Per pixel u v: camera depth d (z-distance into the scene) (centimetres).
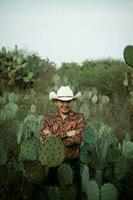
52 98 541
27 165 526
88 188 536
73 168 547
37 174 524
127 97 1152
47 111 1052
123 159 629
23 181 559
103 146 637
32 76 1481
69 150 540
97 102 1144
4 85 1455
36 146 557
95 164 630
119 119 954
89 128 638
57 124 542
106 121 951
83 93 1211
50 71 1711
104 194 528
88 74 1436
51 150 521
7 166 574
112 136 688
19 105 1096
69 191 511
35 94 1287
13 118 887
